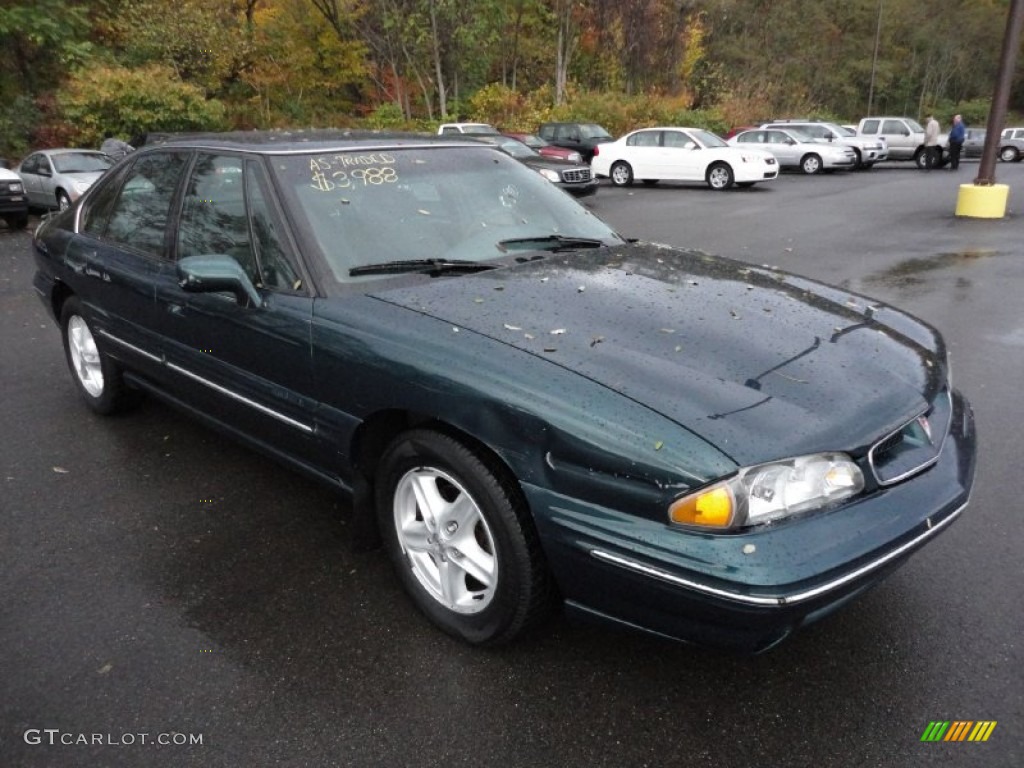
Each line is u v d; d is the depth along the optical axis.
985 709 2.33
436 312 2.67
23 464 4.07
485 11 32.69
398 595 2.95
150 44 24.97
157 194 3.82
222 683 2.50
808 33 62.28
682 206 16.42
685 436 2.06
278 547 3.28
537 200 3.71
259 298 3.02
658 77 37.94
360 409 2.71
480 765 2.17
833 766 2.14
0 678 2.53
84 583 3.04
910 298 7.55
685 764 2.16
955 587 2.92
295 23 32.31
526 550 2.36
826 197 17.56
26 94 24.36
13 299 8.23
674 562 2.00
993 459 3.96
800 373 2.37
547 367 2.33
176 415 4.72
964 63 70.00
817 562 1.99
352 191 3.23
